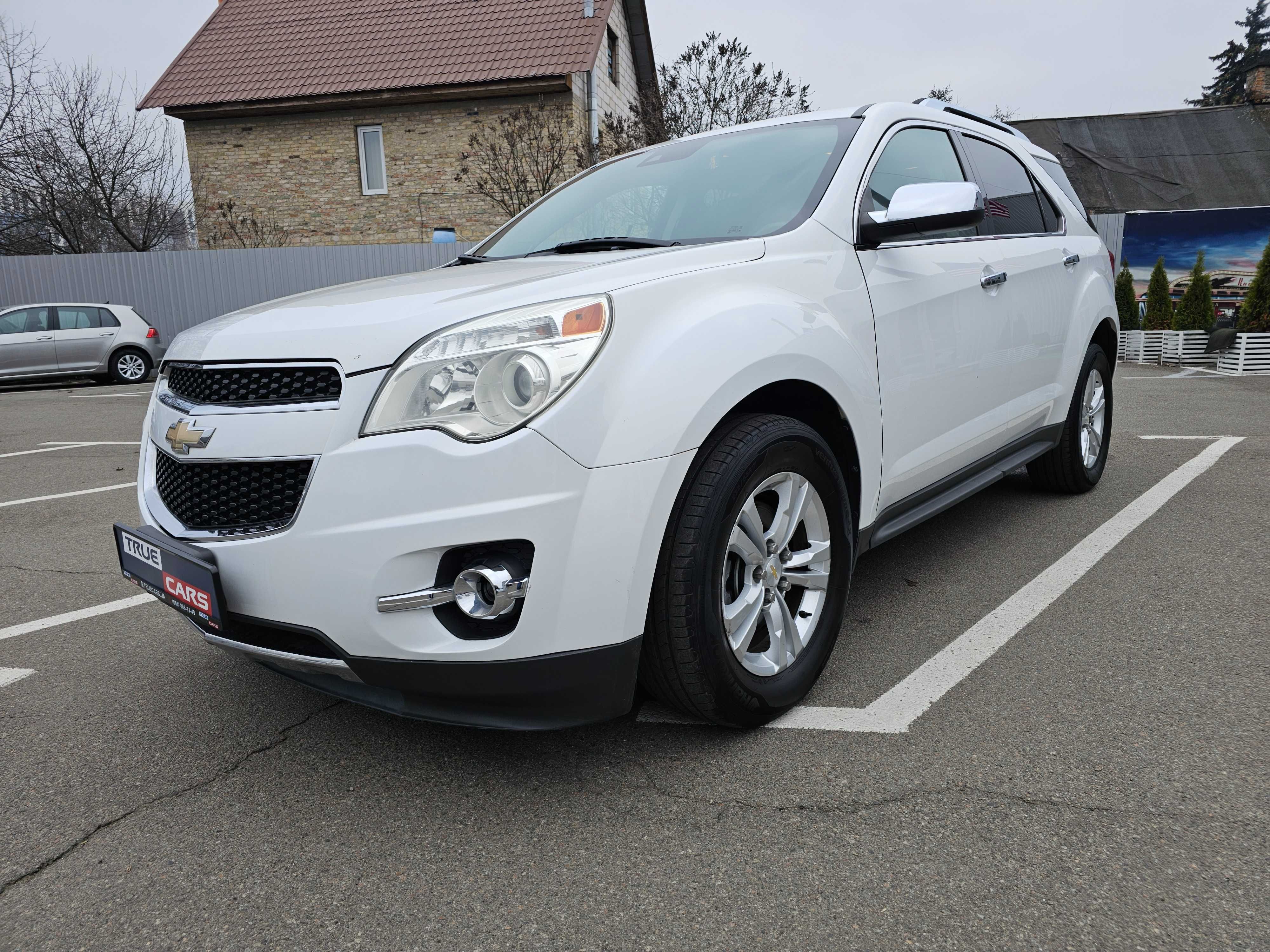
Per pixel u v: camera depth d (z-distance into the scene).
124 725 2.37
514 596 1.73
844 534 2.33
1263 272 11.08
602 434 1.74
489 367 1.72
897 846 1.70
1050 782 1.89
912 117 3.05
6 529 4.62
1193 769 1.91
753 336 2.00
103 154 22.69
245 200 17.44
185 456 1.95
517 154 15.27
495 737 2.23
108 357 14.05
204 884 1.69
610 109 17.84
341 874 1.70
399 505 1.71
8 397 12.28
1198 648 2.54
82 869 1.75
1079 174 19.19
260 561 1.82
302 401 1.82
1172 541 3.53
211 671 2.73
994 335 3.08
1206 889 1.54
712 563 1.92
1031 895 1.54
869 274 2.49
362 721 2.36
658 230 2.70
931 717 2.21
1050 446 3.81
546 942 1.49
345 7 18.17
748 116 14.72
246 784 2.05
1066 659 2.50
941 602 3.00
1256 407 7.23
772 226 2.47
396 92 16.06
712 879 1.63
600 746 2.14
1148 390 8.78
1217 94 55.56
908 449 2.65
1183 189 18.38
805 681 2.24
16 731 2.35
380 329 1.80
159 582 2.11
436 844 1.79
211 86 17.14
